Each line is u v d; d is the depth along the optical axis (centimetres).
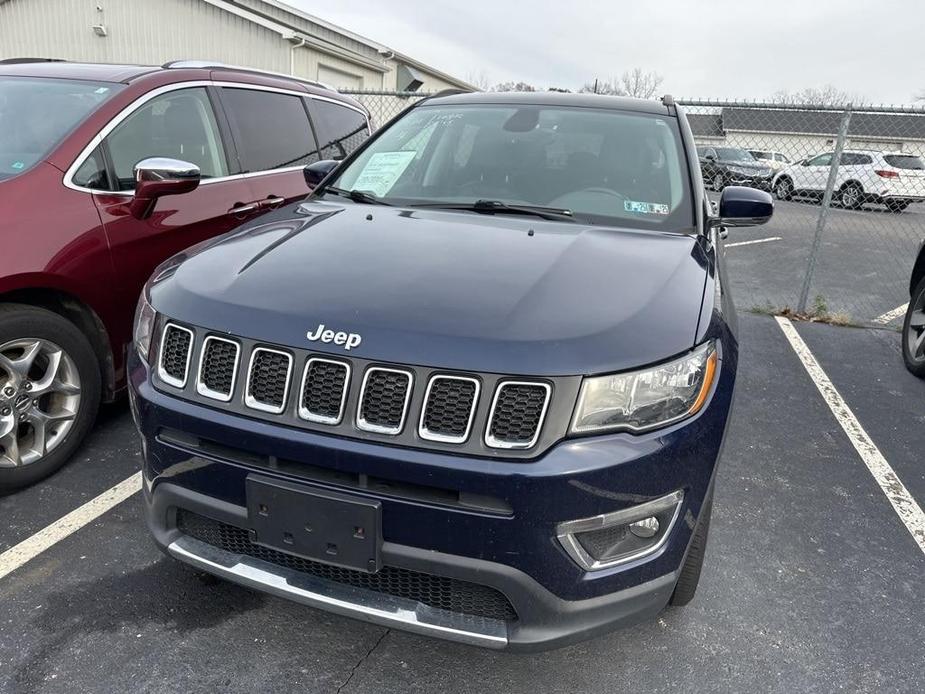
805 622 254
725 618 254
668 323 192
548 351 175
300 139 470
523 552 174
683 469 186
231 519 194
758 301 770
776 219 1570
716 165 2050
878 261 1109
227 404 190
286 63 1650
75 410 314
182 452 198
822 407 455
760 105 656
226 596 250
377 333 179
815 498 341
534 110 344
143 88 363
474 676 222
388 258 217
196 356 197
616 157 310
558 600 180
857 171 1761
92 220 315
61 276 299
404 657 228
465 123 341
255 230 255
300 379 182
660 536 190
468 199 294
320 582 194
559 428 173
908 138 1780
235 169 410
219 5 1639
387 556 180
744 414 436
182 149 380
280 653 226
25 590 247
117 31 1705
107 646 224
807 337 614
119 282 328
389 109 1365
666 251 240
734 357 216
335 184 326
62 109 343
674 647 238
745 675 228
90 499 303
